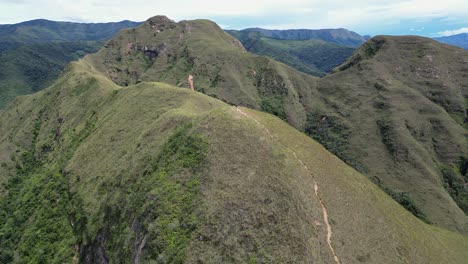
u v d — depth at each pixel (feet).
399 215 230.68
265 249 153.38
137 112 312.50
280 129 234.58
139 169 225.15
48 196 299.99
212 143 198.59
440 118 567.59
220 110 222.69
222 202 167.94
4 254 270.26
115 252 192.54
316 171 206.90
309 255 152.05
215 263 151.23
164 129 247.50
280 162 191.42
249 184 174.70
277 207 166.30
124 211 205.98
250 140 199.00
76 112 422.41
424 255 197.77
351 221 187.62
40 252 249.55
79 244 234.79
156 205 181.37
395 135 542.57
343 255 165.78
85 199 255.50
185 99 308.40
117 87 468.34
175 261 155.22
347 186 214.69
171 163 203.72
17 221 302.86
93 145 309.83
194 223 163.43
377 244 183.83
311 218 171.32
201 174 184.96
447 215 426.51
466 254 233.35
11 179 394.52
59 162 345.51
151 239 168.14
